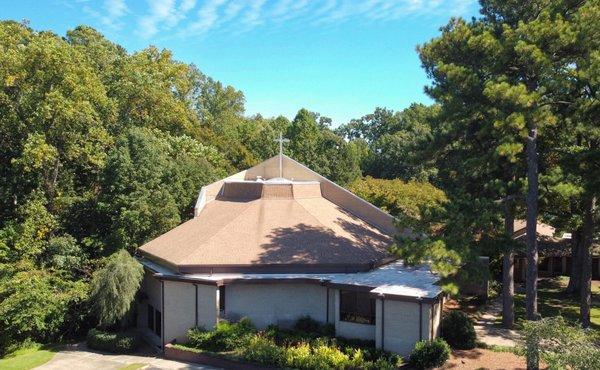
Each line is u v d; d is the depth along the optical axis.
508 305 25.41
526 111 21.98
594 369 14.80
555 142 27.69
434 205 23.41
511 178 26.73
